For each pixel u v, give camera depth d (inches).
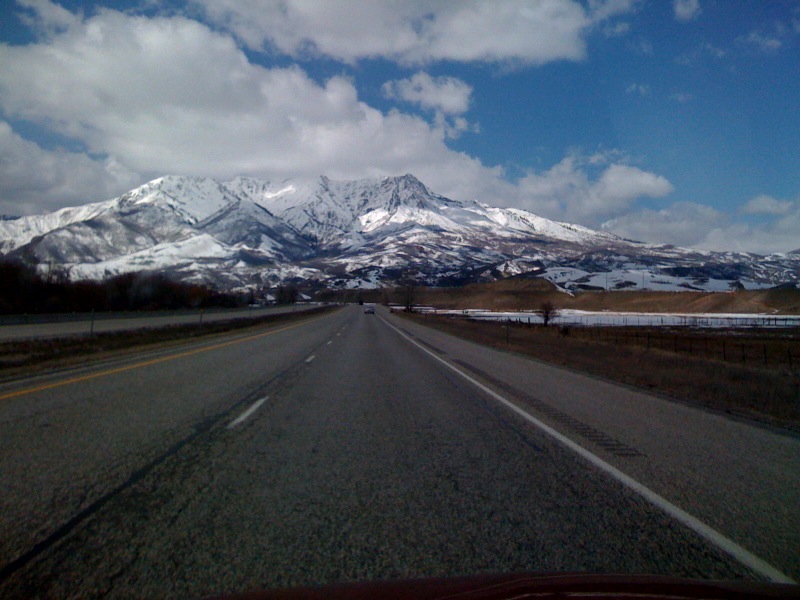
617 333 2129.7
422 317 3061.0
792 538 199.9
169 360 815.7
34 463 289.6
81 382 588.7
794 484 265.1
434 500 238.4
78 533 201.8
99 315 2106.3
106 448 321.7
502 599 136.7
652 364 876.6
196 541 195.5
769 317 3722.9
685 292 5511.8
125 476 269.3
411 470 283.9
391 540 196.2
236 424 391.9
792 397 546.9
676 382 660.7
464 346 1211.9
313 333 1550.2
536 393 554.6
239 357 868.0
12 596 158.9
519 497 242.5
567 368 819.4
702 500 239.6
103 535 200.1
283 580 167.3
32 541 194.9
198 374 660.7
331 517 218.5
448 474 277.0
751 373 756.0
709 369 806.5
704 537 199.6
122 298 2947.8
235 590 161.5
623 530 205.5
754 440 361.1
